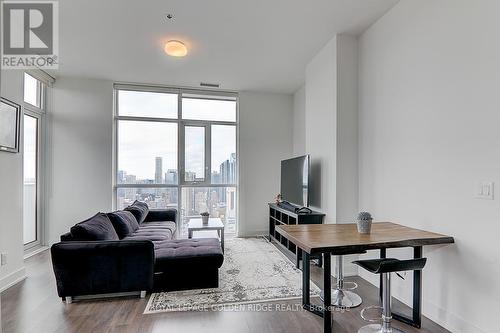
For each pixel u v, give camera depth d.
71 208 4.57
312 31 3.21
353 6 2.75
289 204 4.40
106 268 2.54
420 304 2.14
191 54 3.81
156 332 2.07
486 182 1.87
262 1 2.67
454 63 2.10
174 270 2.73
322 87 3.62
